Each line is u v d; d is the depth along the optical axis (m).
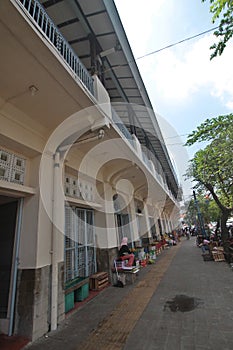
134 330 3.30
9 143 3.62
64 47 3.82
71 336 3.23
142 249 9.49
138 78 7.31
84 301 4.77
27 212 3.86
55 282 3.72
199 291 5.08
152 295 4.98
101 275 5.84
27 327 3.20
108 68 6.48
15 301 3.43
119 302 4.63
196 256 11.04
